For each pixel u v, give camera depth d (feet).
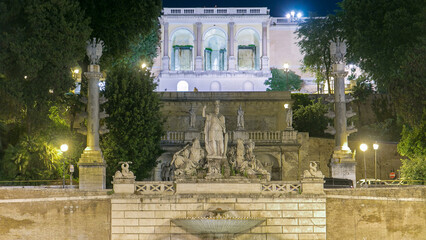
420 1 176.96
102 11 175.32
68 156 158.51
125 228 136.77
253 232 137.39
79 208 135.64
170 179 168.55
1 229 130.72
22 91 150.41
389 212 138.10
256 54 337.93
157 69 329.31
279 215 138.00
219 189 138.31
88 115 148.05
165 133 175.63
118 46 181.98
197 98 200.85
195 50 330.75
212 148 143.43
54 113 166.71
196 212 137.08
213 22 333.01
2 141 160.45
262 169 142.92
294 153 180.55
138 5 178.81
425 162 157.38
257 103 201.16
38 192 133.18
